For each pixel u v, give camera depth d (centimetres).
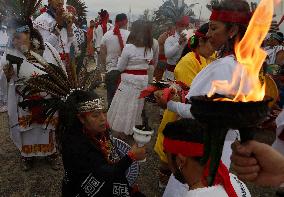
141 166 407
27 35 340
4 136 471
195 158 128
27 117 361
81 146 191
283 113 276
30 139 373
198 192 125
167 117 307
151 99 238
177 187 193
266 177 78
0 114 538
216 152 70
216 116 66
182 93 225
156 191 356
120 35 505
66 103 198
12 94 355
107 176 187
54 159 389
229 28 176
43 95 266
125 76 440
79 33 527
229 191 126
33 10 348
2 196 340
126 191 191
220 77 173
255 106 65
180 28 555
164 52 607
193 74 274
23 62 341
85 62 229
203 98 70
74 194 197
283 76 481
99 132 202
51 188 357
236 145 75
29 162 384
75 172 192
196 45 278
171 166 140
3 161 406
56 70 214
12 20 342
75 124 197
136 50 427
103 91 702
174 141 132
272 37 535
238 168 77
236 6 172
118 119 448
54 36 464
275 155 76
